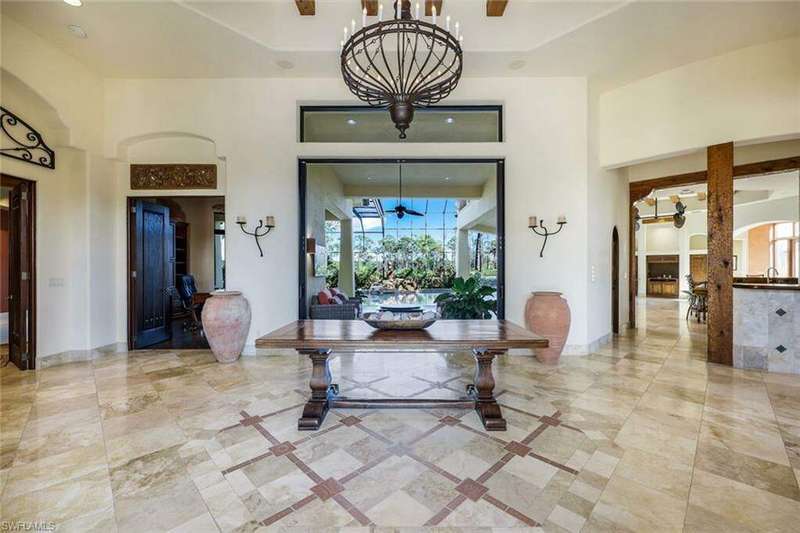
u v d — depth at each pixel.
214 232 8.77
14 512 1.73
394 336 2.62
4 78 3.62
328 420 2.72
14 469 2.08
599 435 2.47
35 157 4.00
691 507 1.75
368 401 2.87
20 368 3.98
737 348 4.07
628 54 4.07
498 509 1.74
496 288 4.71
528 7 3.83
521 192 4.60
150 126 4.58
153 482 1.96
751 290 3.99
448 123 4.86
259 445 2.36
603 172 5.09
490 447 2.32
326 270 5.68
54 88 3.96
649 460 2.16
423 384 3.53
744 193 9.39
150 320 5.18
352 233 5.69
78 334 4.37
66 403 3.04
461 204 5.44
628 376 3.74
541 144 4.59
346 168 5.27
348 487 1.92
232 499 1.82
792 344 3.81
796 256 11.05
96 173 4.50
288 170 4.60
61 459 2.19
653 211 10.95
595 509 1.74
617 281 6.12
